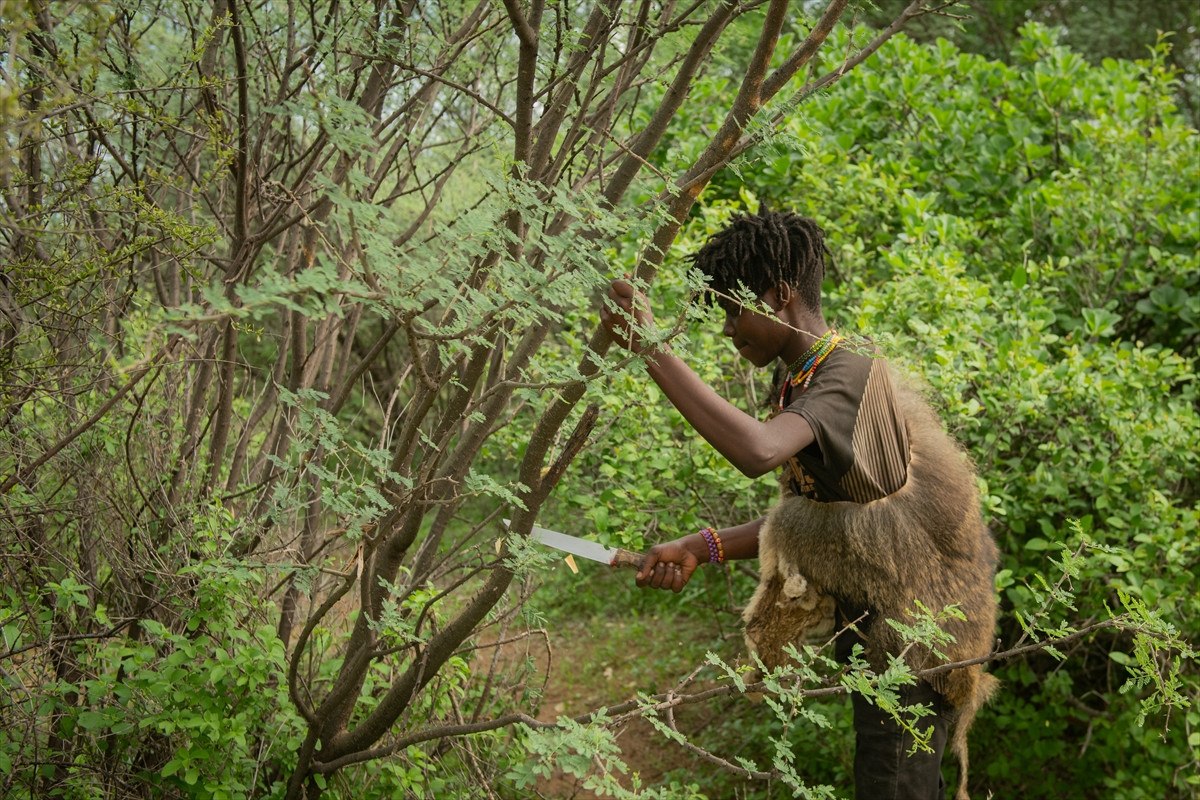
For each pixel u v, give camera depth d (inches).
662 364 69.0
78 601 84.0
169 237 80.5
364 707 99.3
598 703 169.3
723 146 71.2
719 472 126.0
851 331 102.9
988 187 175.9
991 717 135.0
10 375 82.0
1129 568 122.7
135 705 86.8
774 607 85.4
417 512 80.8
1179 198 166.9
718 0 85.3
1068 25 427.8
